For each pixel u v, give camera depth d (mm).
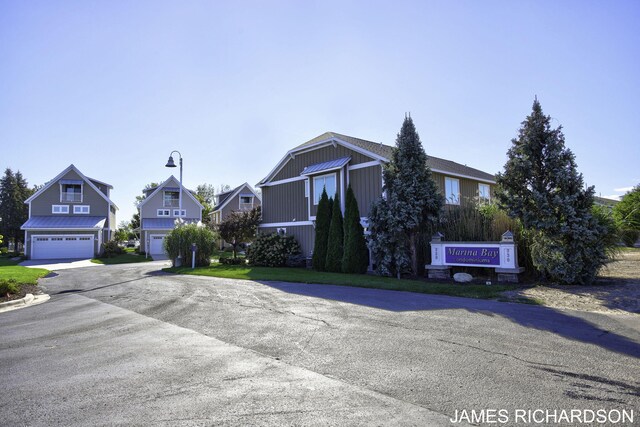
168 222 42188
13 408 3895
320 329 6785
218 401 3949
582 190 10984
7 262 31969
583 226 10656
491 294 9766
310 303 9312
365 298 9852
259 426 3398
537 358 5000
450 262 13461
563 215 10969
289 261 20766
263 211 24516
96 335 6941
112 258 36031
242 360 5254
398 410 3652
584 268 10914
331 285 12680
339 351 5508
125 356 5586
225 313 8508
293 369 4852
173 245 22312
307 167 20688
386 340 5980
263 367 4953
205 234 22766
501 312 7762
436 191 15148
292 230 22109
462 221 14750
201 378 4617
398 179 14867
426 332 6371
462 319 7223
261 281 14336
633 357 4969
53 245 35969
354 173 18547
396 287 11406
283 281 14117
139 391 4266
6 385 4547
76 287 14625
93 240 36969
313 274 16031
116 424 3500
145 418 3607
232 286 13062
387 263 14820
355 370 4746
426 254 15273
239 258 24766
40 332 7340
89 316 8805
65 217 38375
